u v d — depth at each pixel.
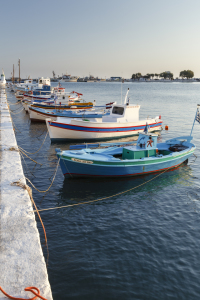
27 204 7.04
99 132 24.38
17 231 5.71
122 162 14.57
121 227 10.07
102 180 14.98
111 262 8.07
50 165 17.08
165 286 7.19
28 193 7.87
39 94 47.12
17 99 60.31
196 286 7.21
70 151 15.12
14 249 5.12
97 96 80.81
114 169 14.72
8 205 6.95
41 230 9.77
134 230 9.87
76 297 6.77
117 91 114.44
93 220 10.59
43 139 24.94
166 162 16.03
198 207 11.78
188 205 11.98
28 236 5.54
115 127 24.81
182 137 18.97
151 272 7.69
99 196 12.94
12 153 12.52
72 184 14.26
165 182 14.83
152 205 12.01
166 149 18.00
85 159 14.23
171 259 8.26
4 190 8.00
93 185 14.25
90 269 7.75
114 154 16.62
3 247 5.17
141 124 26.22
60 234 9.52
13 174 9.52
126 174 15.15
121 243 9.03
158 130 28.53
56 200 12.33
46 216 10.83
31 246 5.22
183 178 15.45
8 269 4.59
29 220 6.18
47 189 13.46
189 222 10.48
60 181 14.56
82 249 8.67
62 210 11.39
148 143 15.77
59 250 8.59
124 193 13.34
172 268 7.86
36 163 17.42
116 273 7.62
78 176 14.93
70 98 38.16
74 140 24.28
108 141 24.77
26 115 40.41
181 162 17.25
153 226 10.15
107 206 11.89
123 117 25.14
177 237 9.44
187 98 78.44
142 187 14.12
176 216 10.97
